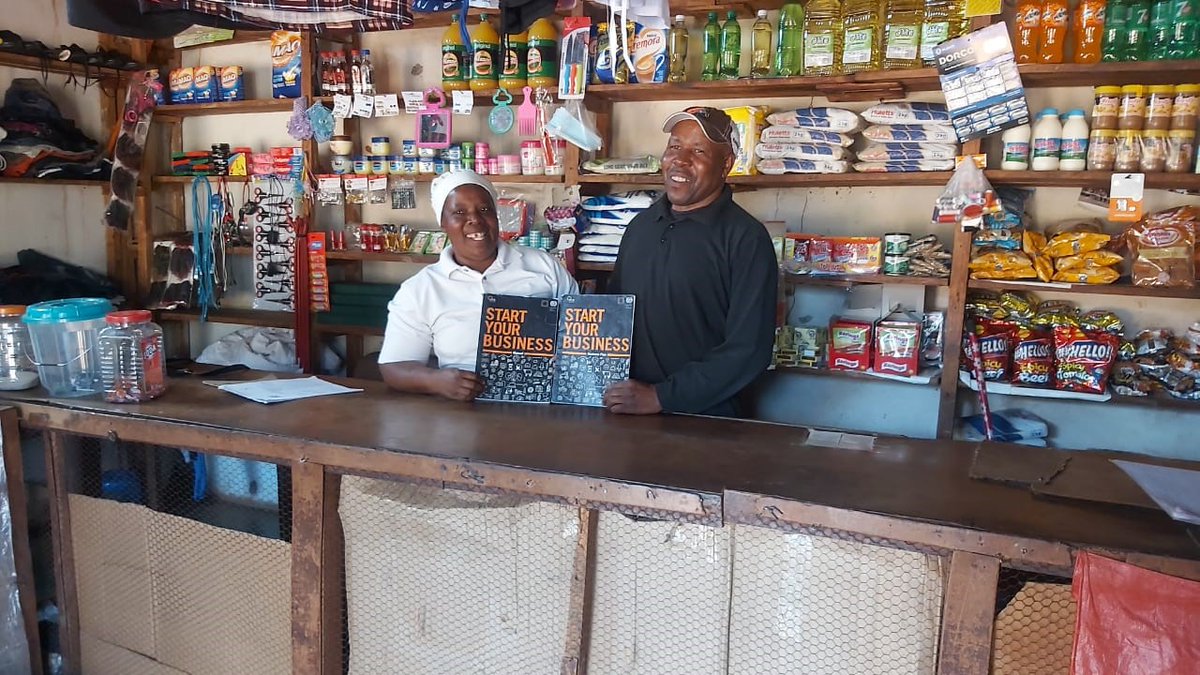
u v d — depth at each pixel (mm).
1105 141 2539
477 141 3623
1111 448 2855
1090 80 2639
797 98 3094
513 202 3336
